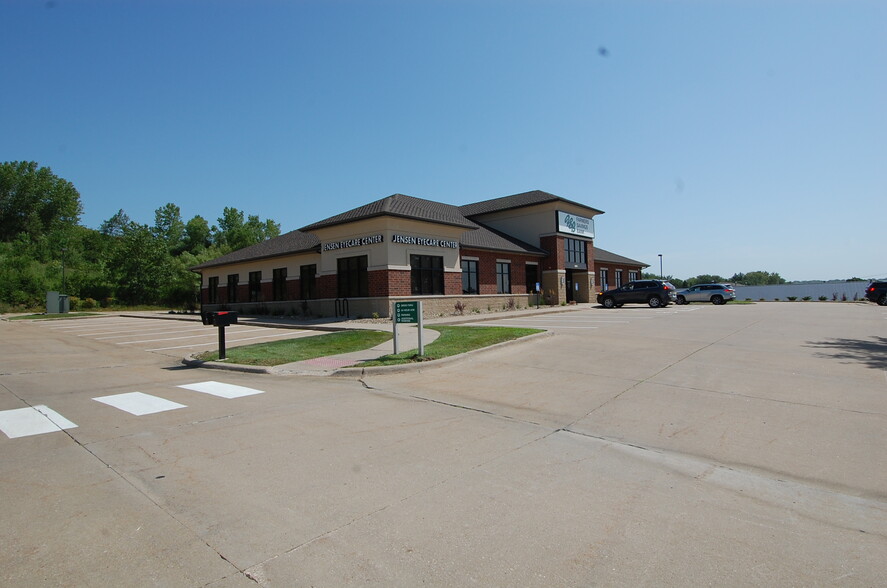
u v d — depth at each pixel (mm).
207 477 4570
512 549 3334
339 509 3928
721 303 35875
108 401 7691
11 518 3756
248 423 6367
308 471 4719
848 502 4090
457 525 3668
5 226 79125
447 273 24859
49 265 57719
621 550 3324
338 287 24234
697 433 5895
